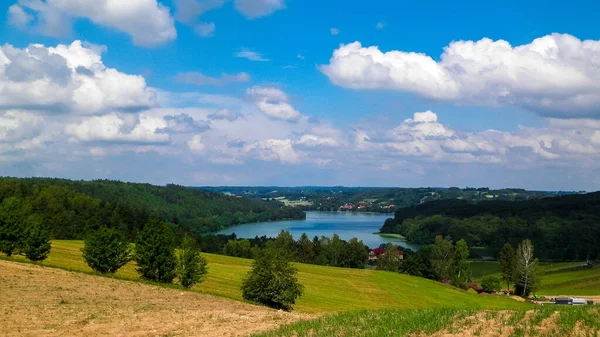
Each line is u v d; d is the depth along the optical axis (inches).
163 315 1080.8
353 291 3063.5
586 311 626.8
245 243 5423.2
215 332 858.1
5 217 2210.9
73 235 4645.7
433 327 652.1
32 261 2112.5
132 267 2664.9
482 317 700.7
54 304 1218.0
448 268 4655.5
